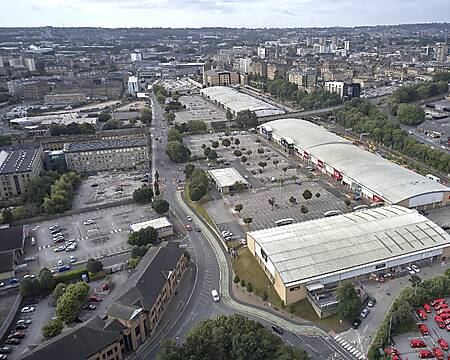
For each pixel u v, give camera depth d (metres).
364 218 199.88
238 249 199.62
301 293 158.38
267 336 130.00
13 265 185.38
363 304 155.00
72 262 195.12
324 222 198.88
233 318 135.75
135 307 141.38
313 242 177.62
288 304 157.38
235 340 125.00
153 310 148.38
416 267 175.12
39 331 150.25
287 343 138.25
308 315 151.88
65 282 179.62
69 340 124.81
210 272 183.12
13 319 157.38
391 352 130.00
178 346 126.06
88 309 160.25
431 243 179.62
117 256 199.25
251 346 123.38
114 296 159.50
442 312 146.62
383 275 171.00
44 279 171.75
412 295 151.62
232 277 179.00
